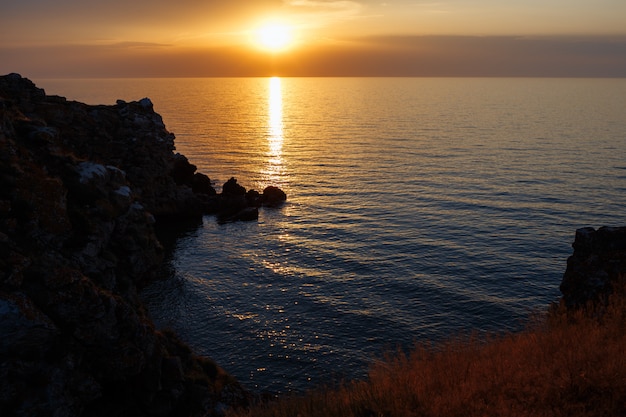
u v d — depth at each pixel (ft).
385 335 133.59
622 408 26.09
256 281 173.78
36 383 65.98
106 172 104.83
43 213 79.66
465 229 233.14
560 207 269.85
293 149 515.91
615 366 28.99
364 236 225.97
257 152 495.41
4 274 67.41
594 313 47.19
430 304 152.76
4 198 76.74
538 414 25.90
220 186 343.26
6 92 155.94
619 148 476.13
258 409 37.40
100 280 84.28
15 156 83.71
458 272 179.11
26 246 73.97
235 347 127.85
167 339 96.73
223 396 90.38
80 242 84.58
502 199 289.94
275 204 288.30
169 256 200.03
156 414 80.79
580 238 67.15
